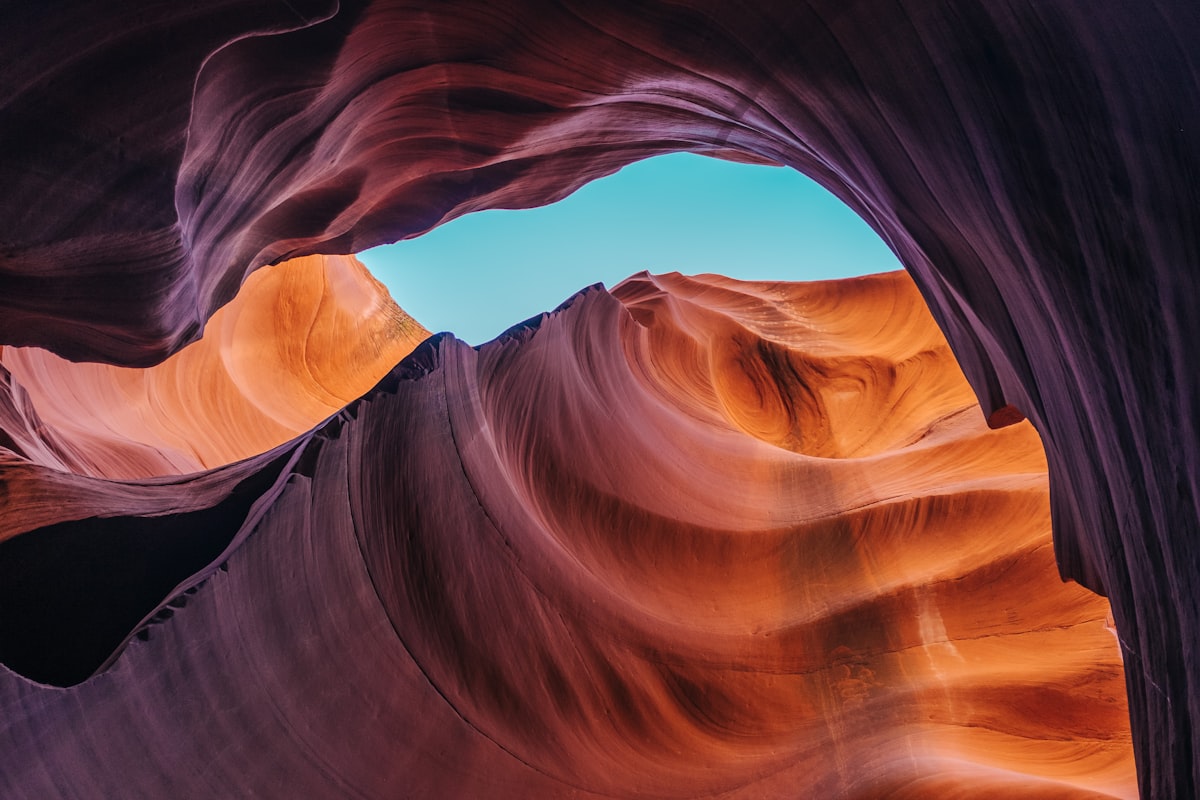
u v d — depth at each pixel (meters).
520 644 7.53
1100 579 4.25
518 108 7.66
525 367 9.71
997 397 5.37
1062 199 3.01
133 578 5.38
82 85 3.82
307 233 8.77
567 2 6.03
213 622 5.09
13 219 3.87
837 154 6.13
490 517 7.95
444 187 9.79
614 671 8.20
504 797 6.50
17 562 5.20
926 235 5.07
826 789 7.80
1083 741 8.30
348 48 5.61
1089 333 3.05
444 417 7.80
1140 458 2.80
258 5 4.16
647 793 7.22
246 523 5.67
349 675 5.98
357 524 6.48
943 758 7.79
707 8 5.88
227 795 4.97
